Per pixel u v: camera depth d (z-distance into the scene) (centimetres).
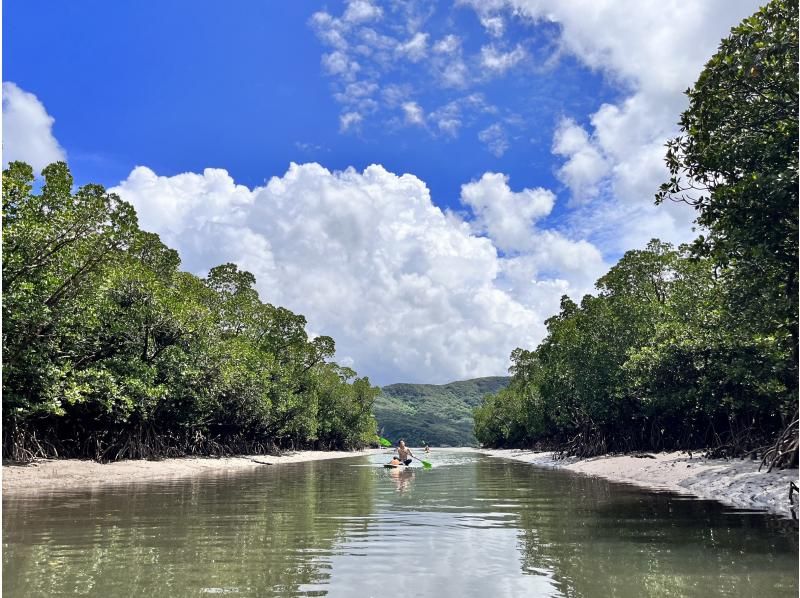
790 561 702
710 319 2247
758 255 1104
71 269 2203
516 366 7350
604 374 3581
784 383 1994
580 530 939
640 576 630
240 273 5000
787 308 1223
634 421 3688
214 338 3641
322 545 801
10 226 1905
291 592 566
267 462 4141
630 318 3500
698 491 1650
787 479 1474
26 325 2017
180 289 3638
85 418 2820
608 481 2116
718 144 1216
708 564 687
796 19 1102
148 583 594
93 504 1299
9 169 2019
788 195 1041
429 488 1798
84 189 2761
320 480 2214
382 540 843
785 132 1115
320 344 6322
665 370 2877
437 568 666
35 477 2023
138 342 2980
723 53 1177
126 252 3039
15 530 927
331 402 7819
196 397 3500
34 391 2214
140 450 3062
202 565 677
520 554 745
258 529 943
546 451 6019
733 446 2461
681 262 3222
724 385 2561
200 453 3972
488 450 10300
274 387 5003
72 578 613
